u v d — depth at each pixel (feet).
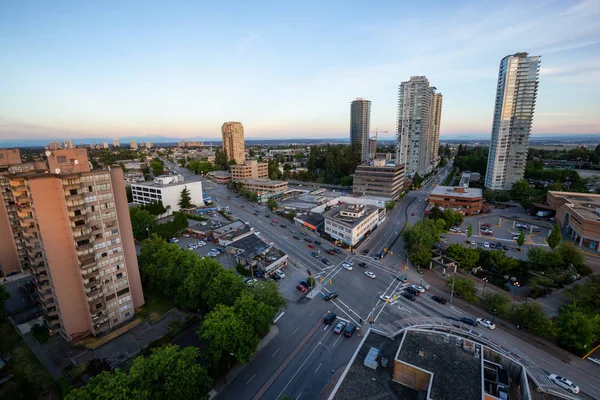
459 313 246.06
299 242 411.34
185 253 284.00
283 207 574.15
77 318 225.76
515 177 640.58
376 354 157.89
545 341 210.38
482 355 150.00
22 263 329.72
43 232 204.03
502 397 128.77
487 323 226.17
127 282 243.40
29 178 195.00
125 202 241.35
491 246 377.30
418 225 378.73
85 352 213.46
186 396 153.99
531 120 611.06
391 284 294.87
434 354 152.15
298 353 205.57
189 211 561.02
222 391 176.04
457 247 319.88
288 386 178.91
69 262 217.36
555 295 266.57
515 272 307.37
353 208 435.94
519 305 230.27
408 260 350.23
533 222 479.82
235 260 353.51
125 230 243.81
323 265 339.36
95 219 218.79
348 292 281.33
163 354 165.17
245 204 641.40
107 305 232.32
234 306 205.36
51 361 205.67
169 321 246.68
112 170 230.27
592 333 195.21
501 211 550.36
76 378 187.83
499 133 632.79
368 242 410.93
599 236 352.90
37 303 275.18
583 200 458.50
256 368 193.16
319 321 239.71
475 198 519.19
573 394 167.94
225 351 188.34
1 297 246.06
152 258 294.66
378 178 652.48
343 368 190.49
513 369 148.36
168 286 266.98
